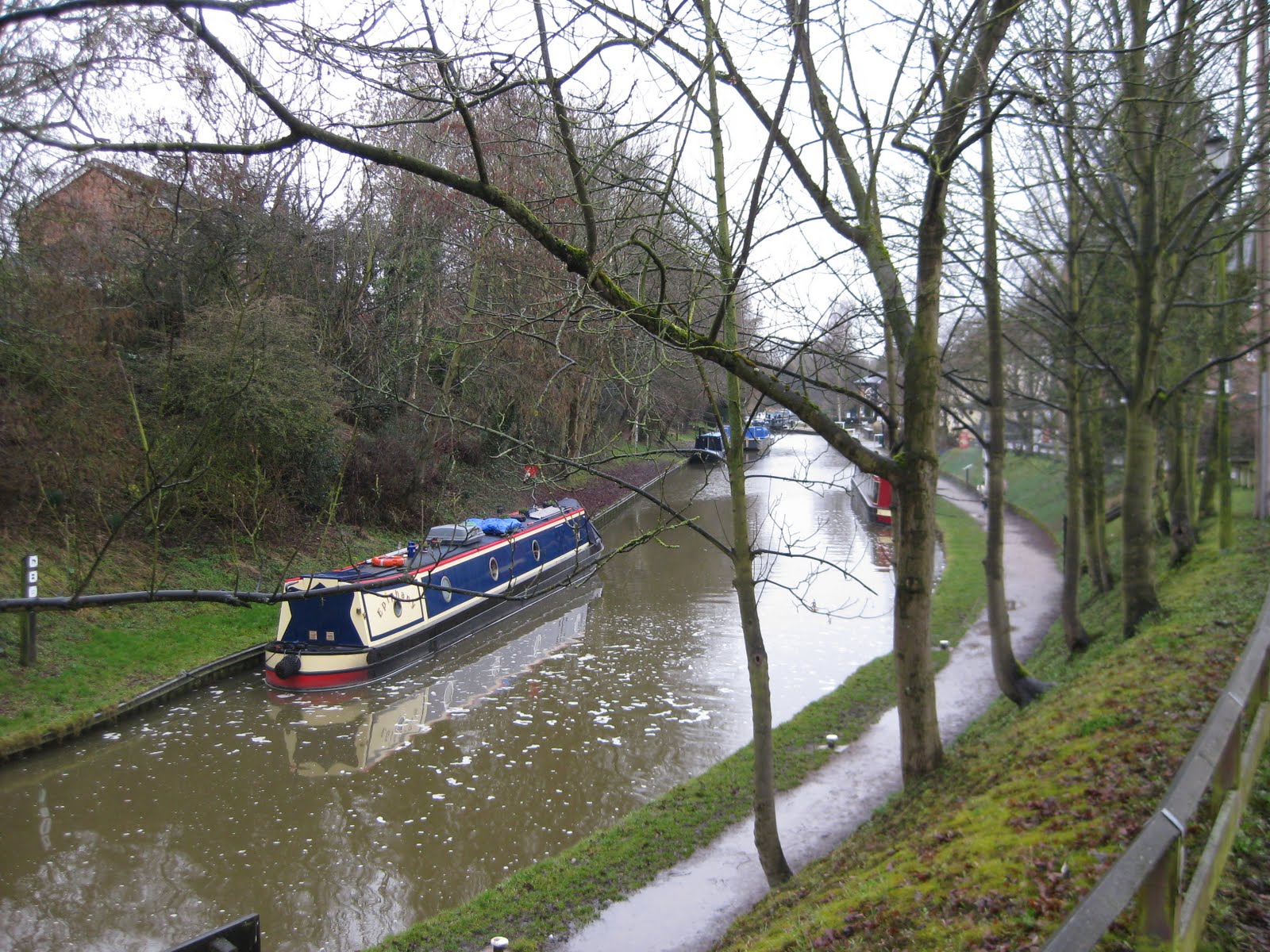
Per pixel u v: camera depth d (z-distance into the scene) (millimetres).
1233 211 14680
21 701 14297
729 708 16000
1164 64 8719
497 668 18797
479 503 25344
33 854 11203
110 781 13227
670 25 6020
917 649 9602
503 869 10797
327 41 4480
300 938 9516
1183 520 17656
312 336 21062
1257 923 4402
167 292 17078
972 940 5469
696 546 31344
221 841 11523
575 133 8594
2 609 3965
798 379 8062
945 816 8039
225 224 11211
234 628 18734
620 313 6598
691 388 10227
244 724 15617
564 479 9234
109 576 17500
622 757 14016
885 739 13516
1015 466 39906
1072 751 8102
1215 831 4031
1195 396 17750
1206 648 9891
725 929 8633
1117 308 17641
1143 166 11922
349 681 17469
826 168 8531
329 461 21734
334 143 5164
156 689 16016
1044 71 9539
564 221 7305
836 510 39219
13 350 14500
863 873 7543
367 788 13031
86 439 14883
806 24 7242
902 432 9312
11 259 13812
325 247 23094
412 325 21828
